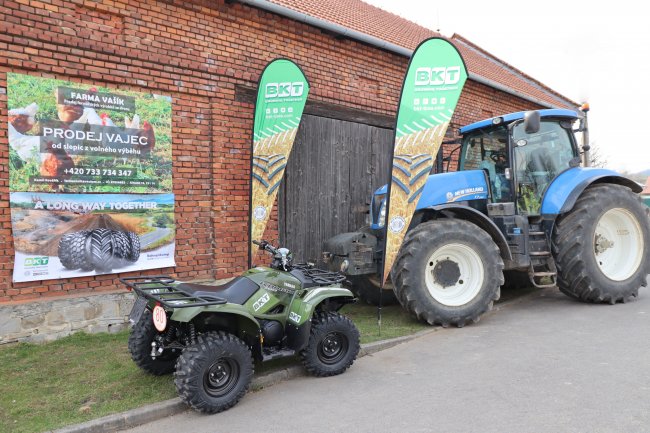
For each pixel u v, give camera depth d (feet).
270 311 14.14
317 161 25.13
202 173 20.92
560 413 11.16
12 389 13.14
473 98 34.35
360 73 26.81
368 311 22.20
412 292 18.37
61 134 17.40
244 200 22.11
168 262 19.95
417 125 18.01
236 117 21.79
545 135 23.07
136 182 19.08
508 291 25.45
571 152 23.79
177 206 20.24
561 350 15.51
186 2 20.11
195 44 20.43
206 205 21.04
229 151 21.58
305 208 24.70
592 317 19.45
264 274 14.25
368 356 16.24
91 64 17.94
